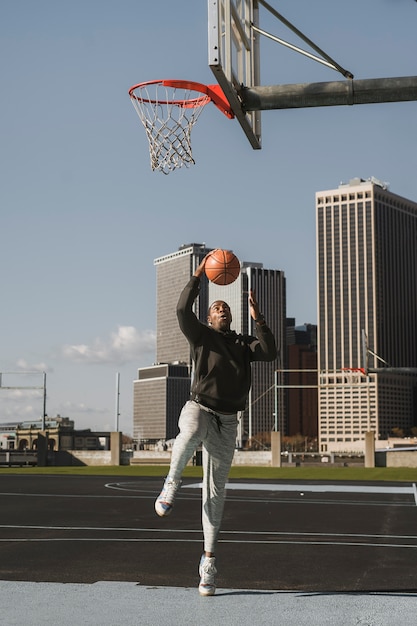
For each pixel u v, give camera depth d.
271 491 24.81
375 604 5.77
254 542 10.62
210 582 6.05
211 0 8.57
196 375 6.07
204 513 6.15
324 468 49.62
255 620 5.20
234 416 6.14
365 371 38.88
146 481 32.62
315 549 9.84
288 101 9.77
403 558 8.98
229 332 6.29
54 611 5.46
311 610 5.53
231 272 6.21
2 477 37.06
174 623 5.11
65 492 24.14
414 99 9.55
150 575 7.55
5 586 6.47
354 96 9.59
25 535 11.49
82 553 9.29
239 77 9.77
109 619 5.21
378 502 19.75
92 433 86.81
